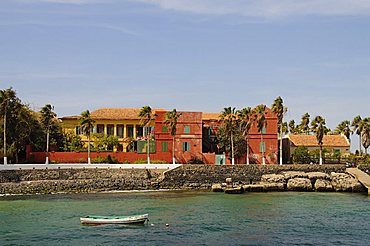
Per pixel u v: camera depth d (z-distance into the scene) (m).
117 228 52.28
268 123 112.88
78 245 44.31
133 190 91.81
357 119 138.50
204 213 62.38
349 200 77.12
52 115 108.62
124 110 127.12
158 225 54.00
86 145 117.69
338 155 121.56
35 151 108.19
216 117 126.25
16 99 99.94
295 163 113.94
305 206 69.62
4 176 87.19
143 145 112.50
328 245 44.66
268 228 52.25
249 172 98.25
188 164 101.88
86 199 76.69
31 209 65.25
